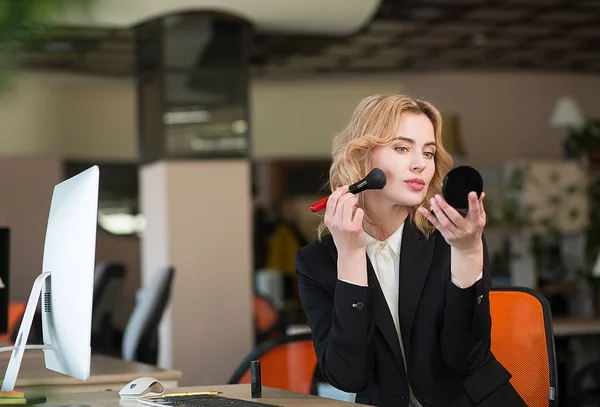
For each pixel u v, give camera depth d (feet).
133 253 39.73
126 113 38.58
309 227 40.22
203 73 24.34
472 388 7.02
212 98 24.43
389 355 7.10
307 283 7.51
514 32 32.40
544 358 7.84
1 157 35.12
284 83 39.63
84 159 37.68
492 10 29.17
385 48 34.06
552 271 28.63
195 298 24.32
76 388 9.40
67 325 6.89
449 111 39.58
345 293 6.77
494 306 8.03
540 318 7.90
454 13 29.30
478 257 6.64
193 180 24.39
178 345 24.14
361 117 7.41
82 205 6.79
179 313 24.20
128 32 28.19
